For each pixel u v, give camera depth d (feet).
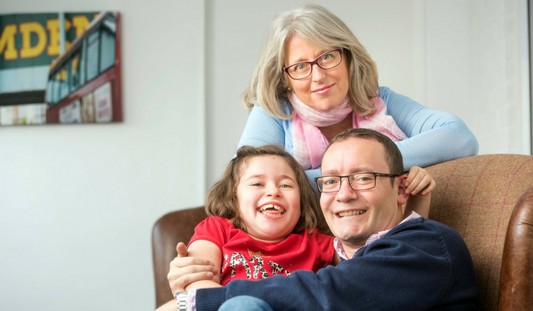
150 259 9.15
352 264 2.65
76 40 9.37
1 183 9.30
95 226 9.22
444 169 3.84
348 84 4.39
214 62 9.34
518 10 7.04
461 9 8.77
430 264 2.63
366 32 9.25
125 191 9.23
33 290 9.17
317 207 4.03
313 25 4.13
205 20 9.39
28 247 9.23
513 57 7.07
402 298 2.55
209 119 9.27
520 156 3.50
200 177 9.18
